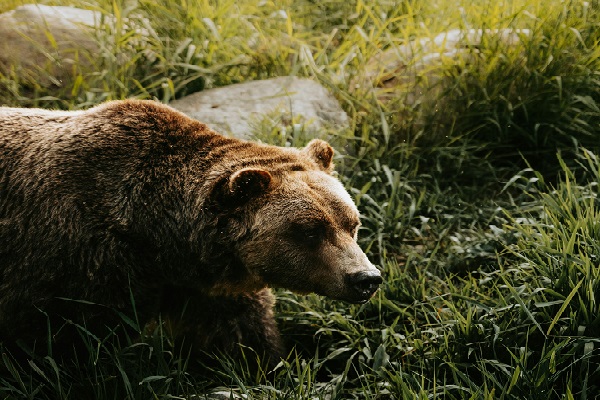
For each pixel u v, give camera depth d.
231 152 4.42
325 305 5.11
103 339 4.14
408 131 6.28
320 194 4.16
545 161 6.25
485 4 7.16
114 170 4.23
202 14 6.92
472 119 6.41
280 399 3.97
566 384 3.87
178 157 4.38
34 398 4.12
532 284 4.49
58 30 6.79
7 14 6.92
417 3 7.75
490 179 6.18
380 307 4.86
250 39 7.09
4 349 4.20
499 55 6.50
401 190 5.97
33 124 4.44
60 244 4.05
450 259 5.35
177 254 4.28
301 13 7.75
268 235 4.10
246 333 4.79
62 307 4.10
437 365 4.23
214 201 4.17
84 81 6.51
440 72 6.62
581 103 6.39
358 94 6.57
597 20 6.60
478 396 3.75
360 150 6.18
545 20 6.53
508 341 4.20
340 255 4.07
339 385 4.09
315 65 6.73
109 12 7.00
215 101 6.38
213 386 4.65
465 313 4.58
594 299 4.09
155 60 6.71
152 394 4.01
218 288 4.40
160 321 4.22
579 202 5.09
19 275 4.09
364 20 7.18
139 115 4.45
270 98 6.31
